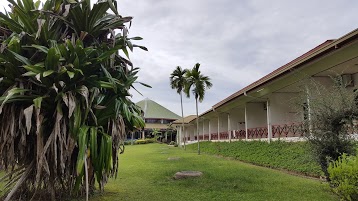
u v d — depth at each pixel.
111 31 5.01
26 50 4.55
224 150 18.16
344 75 11.41
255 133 18.25
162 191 6.34
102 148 4.36
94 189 5.99
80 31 4.93
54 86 3.98
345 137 6.16
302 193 5.93
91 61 4.50
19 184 4.25
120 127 4.96
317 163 6.51
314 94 6.60
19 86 4.30
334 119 6.11
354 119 5.98
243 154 14.59
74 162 4.73
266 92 14.66
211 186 6.88
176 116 60.72
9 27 4.57
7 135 4.19
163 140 49.31
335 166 5.36
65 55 4.28
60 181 4.69
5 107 4.23
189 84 23.94
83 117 4.44
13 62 4.27
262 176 8.34
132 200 5.45
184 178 8.07
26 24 4.47
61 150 4.04
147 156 17.77
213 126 30.98
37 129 3.79
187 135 40.88
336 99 6.13
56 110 4.21
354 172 4.61
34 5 4.84
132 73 5.38
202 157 16.12
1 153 4.46
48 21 4.60
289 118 15.22
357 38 7.49
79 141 4.11
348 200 4.66
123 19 5.04
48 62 4.08
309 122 6.43
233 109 23.50
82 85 4.41
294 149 11.34
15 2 4.57
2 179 4.52
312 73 10.58
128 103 5.33
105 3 4.68
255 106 19.94
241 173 8.95
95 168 4.34
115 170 5.07
